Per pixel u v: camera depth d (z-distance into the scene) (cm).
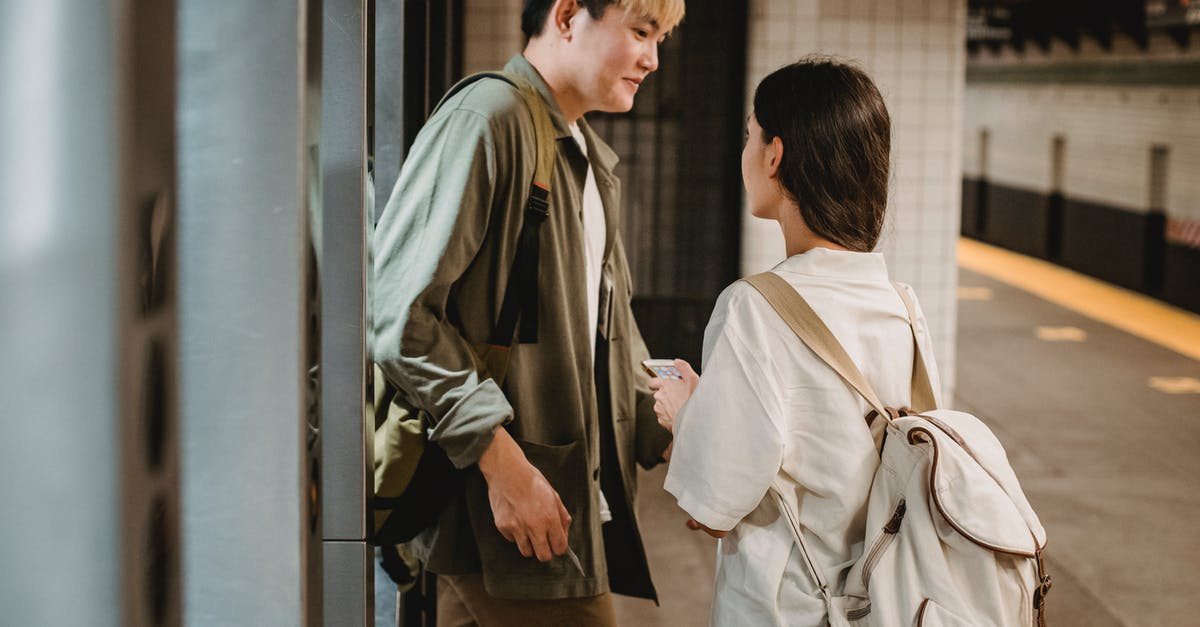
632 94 214
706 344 171
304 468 74
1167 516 537
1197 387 792
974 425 167
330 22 146
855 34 628
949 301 645
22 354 45
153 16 46
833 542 163
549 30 211
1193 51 1118
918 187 638
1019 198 1576
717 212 662
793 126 171
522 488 195
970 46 1795
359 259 148
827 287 169
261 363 73
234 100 71
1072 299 1177
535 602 212
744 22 631
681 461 166
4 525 45
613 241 230
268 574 75
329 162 148
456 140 195
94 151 44
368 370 150
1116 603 439
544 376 209
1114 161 1291
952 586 152
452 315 204
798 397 164
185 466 74
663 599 439
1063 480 588
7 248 45
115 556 46
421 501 204
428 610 296
